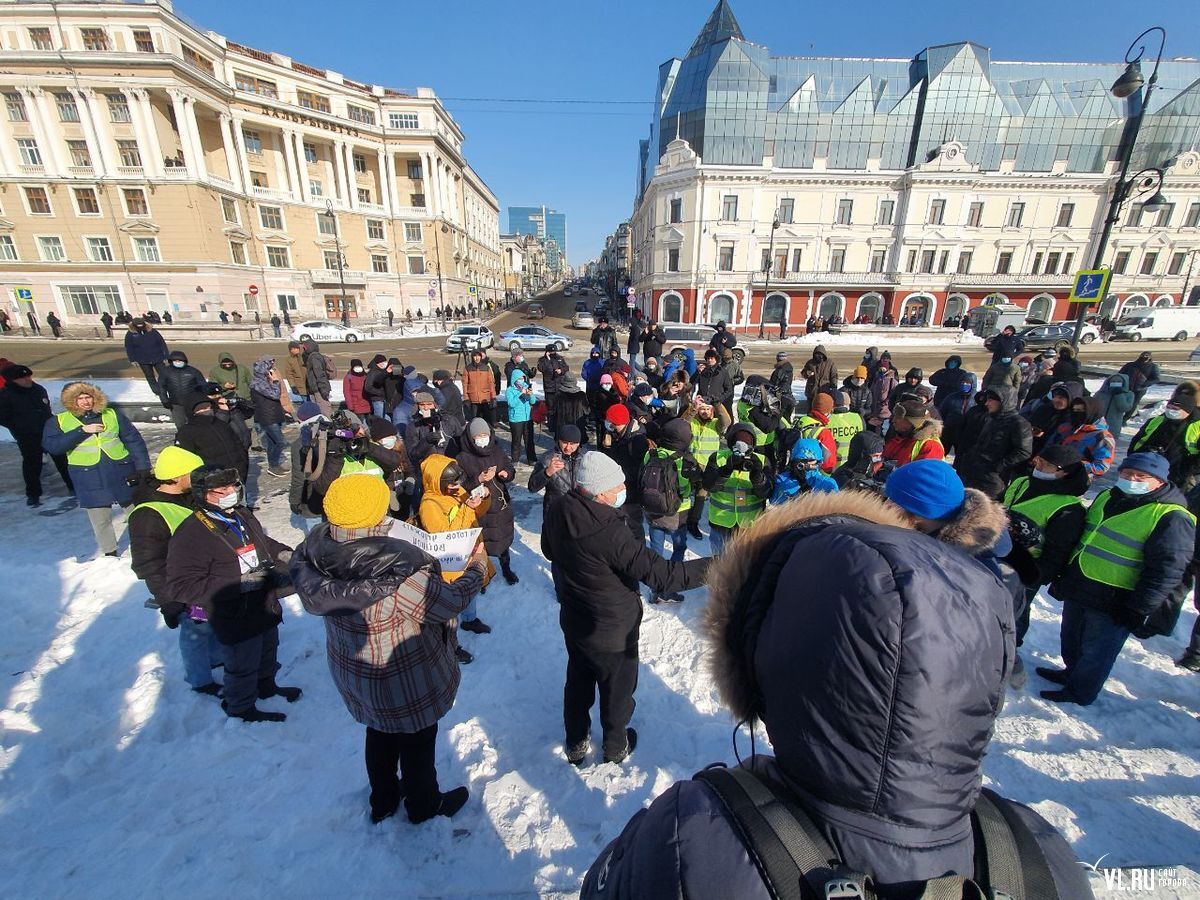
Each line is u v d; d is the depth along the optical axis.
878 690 0.63
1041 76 38.44
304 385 9.86
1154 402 10.60
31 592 4.12
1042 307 38.53
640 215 51.78
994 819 0.74
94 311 36.03
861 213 37.25
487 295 73.38
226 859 2.09
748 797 0.73
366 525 1.87
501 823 2.30
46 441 4.38
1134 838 2.14
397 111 48.53
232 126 38.62
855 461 4.68
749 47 35.66
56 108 33.06
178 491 2.92
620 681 2.50
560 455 3.49
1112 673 3.41
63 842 2.14
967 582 0.69
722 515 4.16
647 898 0.70
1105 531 2.91
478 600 4.26
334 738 2.87
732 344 10.93
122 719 2.89
